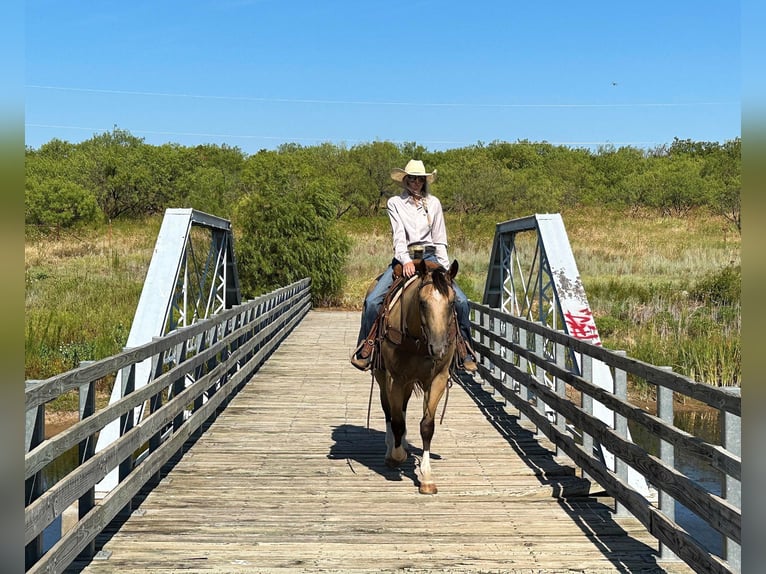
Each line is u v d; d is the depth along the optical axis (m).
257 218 25.88
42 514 4.15
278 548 5.71
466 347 7.29
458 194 49.91
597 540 5.94
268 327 15.26
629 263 31.30
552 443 8.90
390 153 56.75
